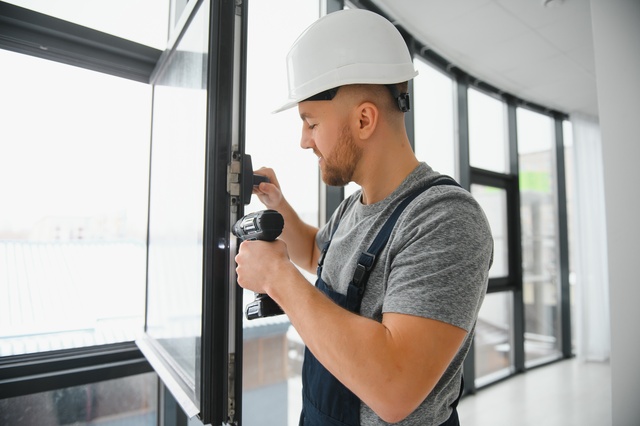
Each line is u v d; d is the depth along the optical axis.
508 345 3.46
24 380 1.21
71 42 1.33
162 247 1.14
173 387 0.85
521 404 2.73
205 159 0.70
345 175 0.70
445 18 2.33
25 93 1.31
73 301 1.42
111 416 1.45
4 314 1.30
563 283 4.04
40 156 1.36
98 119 1.46
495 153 3.45
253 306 0.66
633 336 1.49
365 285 0.65
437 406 0.63
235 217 0.69
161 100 1.23
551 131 4.14
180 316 0.91
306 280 0.58
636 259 1.50
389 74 0.66
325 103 0.67
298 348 2.02
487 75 3.09
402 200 0.67
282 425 1.93
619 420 1.52
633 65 1.52
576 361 3.82
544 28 2.44
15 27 1.24
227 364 0.67
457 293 0.50
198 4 0.82
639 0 1.52
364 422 0.62
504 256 3.44
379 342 0.48
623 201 1.53
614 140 1.56
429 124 2.78
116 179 1.50
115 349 1.41
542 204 4.02
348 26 0.67
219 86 0.69
